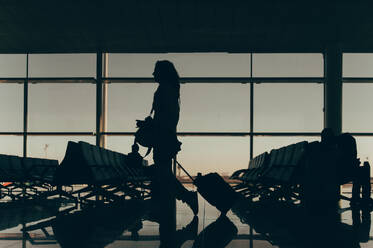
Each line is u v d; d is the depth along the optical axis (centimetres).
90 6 793
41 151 1060
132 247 195
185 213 376
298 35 930
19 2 779
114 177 498
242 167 1044
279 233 245
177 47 1024
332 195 413
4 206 487
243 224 290
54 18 849
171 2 776
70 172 420
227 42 985
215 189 352
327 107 980
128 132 1058
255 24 869
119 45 1012
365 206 494
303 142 423
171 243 206
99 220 313
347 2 765
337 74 970
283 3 775
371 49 1024
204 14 825
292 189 506
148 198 612
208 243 207
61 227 274
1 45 1018
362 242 215
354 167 496
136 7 796
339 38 945
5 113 1065
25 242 212
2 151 1061
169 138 302
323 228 271
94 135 1054
